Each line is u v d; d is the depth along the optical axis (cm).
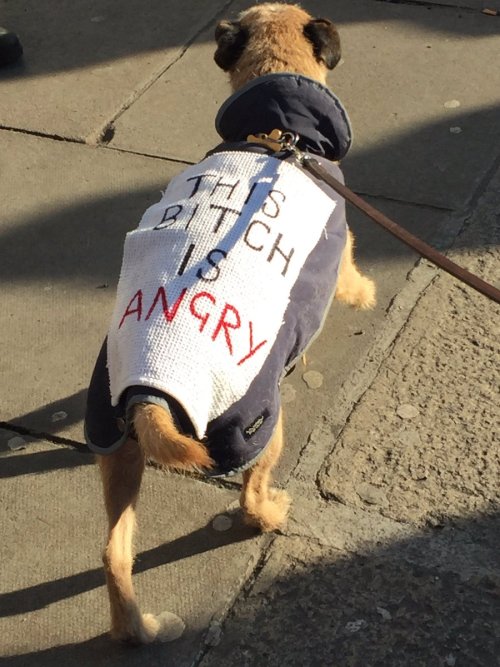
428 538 115
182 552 117
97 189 178
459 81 197
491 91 193
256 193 106
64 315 152
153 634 108
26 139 193
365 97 195
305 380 137
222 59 133
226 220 102
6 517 123
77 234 168
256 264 99
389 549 114
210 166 111
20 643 109
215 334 93
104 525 121
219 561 116
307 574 113
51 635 110
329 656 104
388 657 103
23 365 144
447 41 210
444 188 170
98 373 100
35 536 120
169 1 236
